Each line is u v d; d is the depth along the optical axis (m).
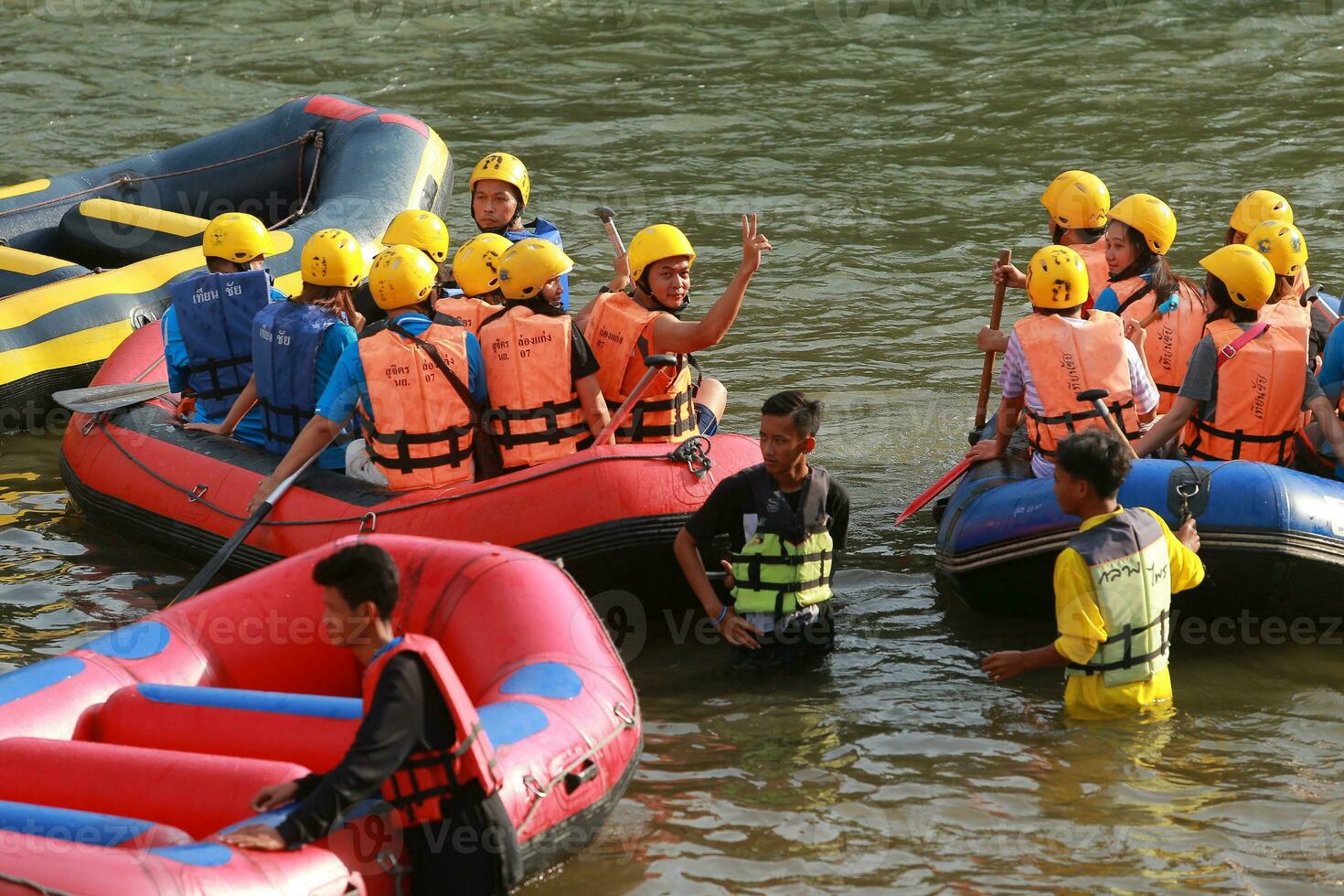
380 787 13.97
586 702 16.33
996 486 22.14
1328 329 24.41
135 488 25.09
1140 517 18.67
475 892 14.20
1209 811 16.81
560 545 21.06
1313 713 19.20
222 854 13.00
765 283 40.22
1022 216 45.31
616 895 15.43
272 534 22.77
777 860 16.05
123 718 16.12
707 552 21.69
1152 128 53.41
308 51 65.94
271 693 15.85
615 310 22.70
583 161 51.41
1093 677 18.91
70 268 35.03
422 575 18.11
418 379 21.81
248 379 25.92
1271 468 20.80
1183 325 24.34
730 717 19.42
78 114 57.44
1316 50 62.31
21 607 23.03
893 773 17.84
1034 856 16.00
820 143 52.97
